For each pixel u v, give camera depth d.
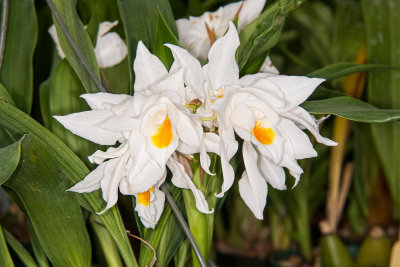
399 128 0.66
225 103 0.46
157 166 0.47
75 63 0.51
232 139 0.47
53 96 0.55
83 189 0.49
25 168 0.49
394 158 0.66
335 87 0.77
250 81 0.48
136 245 0.67
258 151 0.49
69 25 0.51
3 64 0.56
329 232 0.75
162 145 0.46
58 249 0.51
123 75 0.61
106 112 0.47
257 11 0.54
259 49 0.53
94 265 0.76
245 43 0.52
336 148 0.75
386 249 0.73
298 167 0.47
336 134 0.74
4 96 0.51
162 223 0.52
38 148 0.48
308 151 0.48
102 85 0.51
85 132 0.47
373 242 0.73
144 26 0.52
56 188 0.50
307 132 0.60
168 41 0.50
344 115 0.47
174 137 0.46
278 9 0.50
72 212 0.51
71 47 0.51
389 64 0.66
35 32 0.57
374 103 0.66
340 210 0.78
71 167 0.49
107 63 0.58
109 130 0.46
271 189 0.79
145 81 0.47
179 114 0.46
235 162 0.52
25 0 0.58
